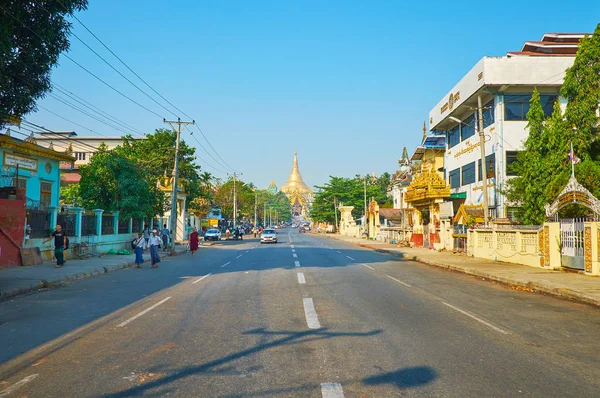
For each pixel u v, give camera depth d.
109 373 5.67
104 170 29.19
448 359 6.16
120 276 17.27
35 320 8.98
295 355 6.34
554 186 19.45
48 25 13.29
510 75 29.91
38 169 23.91
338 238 65.94
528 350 6.66
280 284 14.07
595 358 6.30
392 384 5.18
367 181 95.69
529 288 13.81
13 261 18.72
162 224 48.50
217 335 7.55
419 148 50.75
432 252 30.05
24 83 13.78
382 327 8.08
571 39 34.25
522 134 30.98
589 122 20.91
